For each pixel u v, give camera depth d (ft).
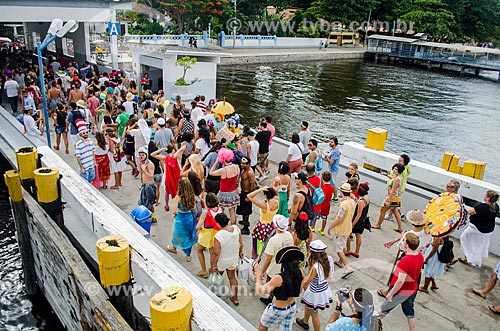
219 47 150.41
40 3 53.83
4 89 49.06
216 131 35.27
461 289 22.39
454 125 85.40
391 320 19.75
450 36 184.96
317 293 17.33
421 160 65.51
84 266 20.10
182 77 58.70
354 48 188.75
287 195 23.63
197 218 22.59
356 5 178.70
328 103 98.07
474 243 23.47
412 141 74.18
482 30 206.59
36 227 25.11
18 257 31.48
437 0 187.83
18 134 39.73
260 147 33.60
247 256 23.76
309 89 112.68
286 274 15.65
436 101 106.93
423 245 20.16
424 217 19.90
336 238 22.65
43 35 88.69
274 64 152.15
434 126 84.02
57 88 48.19
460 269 24.22
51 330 25.58
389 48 174.91
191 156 26.76
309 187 24.13
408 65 173.78
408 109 96.89
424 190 29.35
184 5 131.03
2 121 44.91
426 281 21.74
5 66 63.57
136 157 32.71
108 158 30.71
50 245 23.26
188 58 55.93
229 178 24.58
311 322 19.19
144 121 32.30
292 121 81.25
